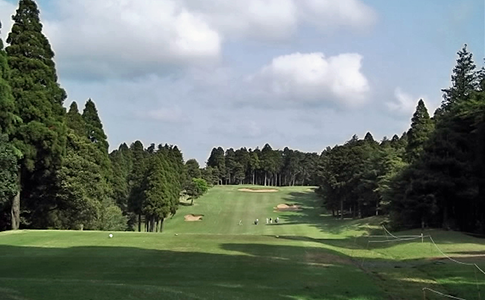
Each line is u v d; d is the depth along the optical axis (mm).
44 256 21234
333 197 84562
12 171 34188
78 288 11945
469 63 59812
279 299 12961
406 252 25297
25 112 36312
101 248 24016
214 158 166000
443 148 41406
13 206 36875
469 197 39906
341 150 82312
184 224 81125
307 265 19797
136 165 76250
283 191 127500
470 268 18656
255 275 17188
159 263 19672
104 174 48562
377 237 35250
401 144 87750
